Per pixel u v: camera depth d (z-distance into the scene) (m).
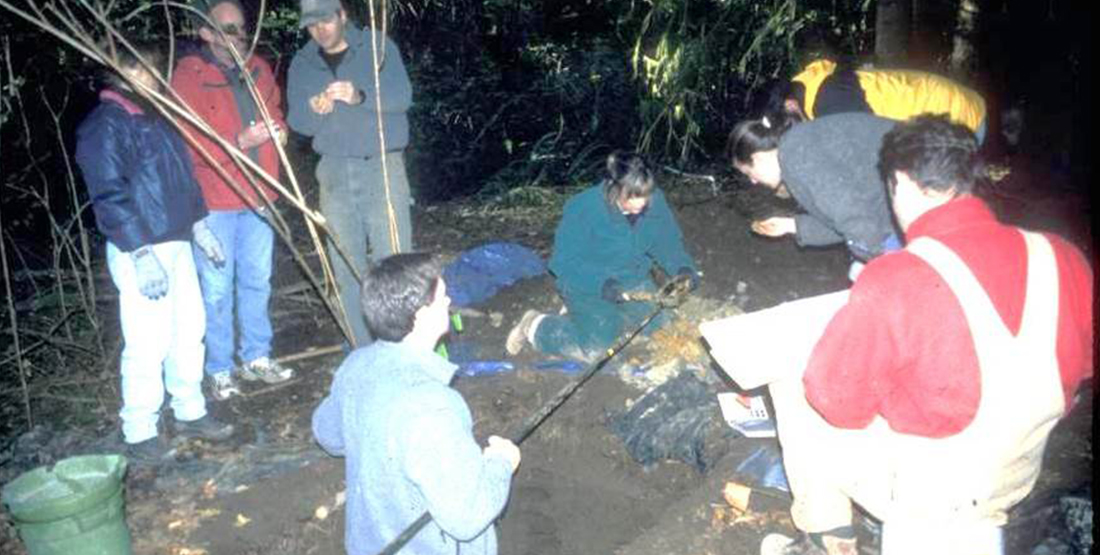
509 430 4.57
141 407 4.39
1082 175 5.91
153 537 3.96
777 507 3.68
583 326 5.13
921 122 2.44
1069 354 2.33
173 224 4.15
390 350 2.61
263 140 4.50
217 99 4.55
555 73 11.91
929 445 2.45
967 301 2.28
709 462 4.19
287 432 4.72
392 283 2.55
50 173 7.69
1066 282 2.33
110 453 4.51
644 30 8.14
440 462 2.42
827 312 2.91
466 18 12.66
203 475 4.37
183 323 4.47
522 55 12.51
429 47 12.60
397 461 2.49
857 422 2.47
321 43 4.62
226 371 5.07
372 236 4.92
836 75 4.14
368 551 2.68
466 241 7.33
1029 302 2.30
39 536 3.28
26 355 5.62
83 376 5.34
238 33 4.50
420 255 2.62
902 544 2.57
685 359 4.86
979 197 2.44
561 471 4.51
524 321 5.31
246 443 4.63
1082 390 4.00
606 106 11.07
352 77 4.66
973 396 2.32
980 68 7.13
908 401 2.42
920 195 2.39
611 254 4.98
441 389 2.52
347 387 2.66
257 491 4.25
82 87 6.60
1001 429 2.36
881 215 3.58
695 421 4.36
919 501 2.50
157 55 4.07
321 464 4.43
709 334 2.92
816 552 3.09
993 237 2.32
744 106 9.35
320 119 4.72
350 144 4.71
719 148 8.99
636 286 5.05
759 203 7.17
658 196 4.99
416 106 11.20
